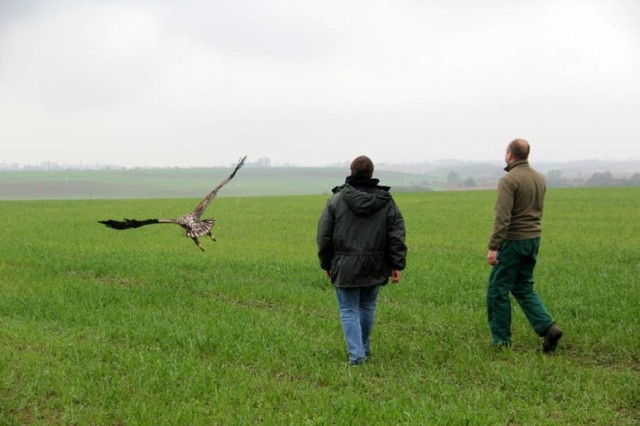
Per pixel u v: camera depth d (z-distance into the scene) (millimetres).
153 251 23547
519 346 11039
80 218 39188
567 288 15094
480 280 16484
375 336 11609
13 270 19203
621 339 10836
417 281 16484
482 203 49094
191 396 8742
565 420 7875
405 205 47188
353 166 9953
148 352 10680
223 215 40625
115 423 8070
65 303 14414
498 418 7785
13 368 9836
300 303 14438
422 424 7492
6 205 52375
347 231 9852
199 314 13172
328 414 7957
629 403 8289
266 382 9195
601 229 29797
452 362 10039
